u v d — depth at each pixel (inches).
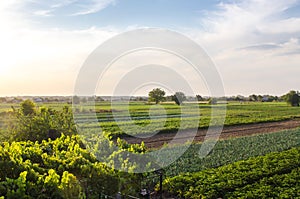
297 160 566.6
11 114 514.9
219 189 402.9
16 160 232.7
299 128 1192.2
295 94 2332.7
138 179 301.4
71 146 315.6
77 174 260.1
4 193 190.4
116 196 259.1
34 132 471.8
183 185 419.8
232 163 569.3
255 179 456.1
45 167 263.9
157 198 376.8
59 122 504.1
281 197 381.4
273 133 1054.4
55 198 202.4
